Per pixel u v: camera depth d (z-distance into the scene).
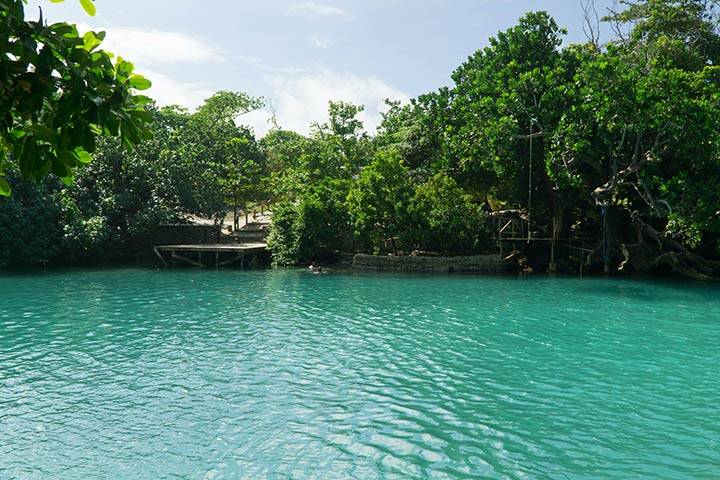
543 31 41.34
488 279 36.59
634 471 10.41
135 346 19.22
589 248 41.09
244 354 18.23
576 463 10.73
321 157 53.25
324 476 10.27
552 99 36.78
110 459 10.95
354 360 17.55
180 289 32.28
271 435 12.01
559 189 39.28
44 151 3.86
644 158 34.09
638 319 23.77
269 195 62.84
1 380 15.52
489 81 41.06
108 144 45.81
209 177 50.09
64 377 15.82
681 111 32.03
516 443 11.59
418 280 36.09
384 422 12.67
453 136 40.62
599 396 14.34
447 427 12.41
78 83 3.60
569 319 23.72
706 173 34.50
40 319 23.58
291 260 43.94
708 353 18.34
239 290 31.98
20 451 11.28
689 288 32.81
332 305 27.20
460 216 40.88
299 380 15.60
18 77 3.45
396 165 42.12
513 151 38.16
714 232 36.06
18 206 40.50
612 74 33.69
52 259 44.97
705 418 12.89
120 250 48.97
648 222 39.84
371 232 42.06
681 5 44.56
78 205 43.97
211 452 11.23
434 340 20.08
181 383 15.34
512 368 16.73
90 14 3.81
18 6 3.42
